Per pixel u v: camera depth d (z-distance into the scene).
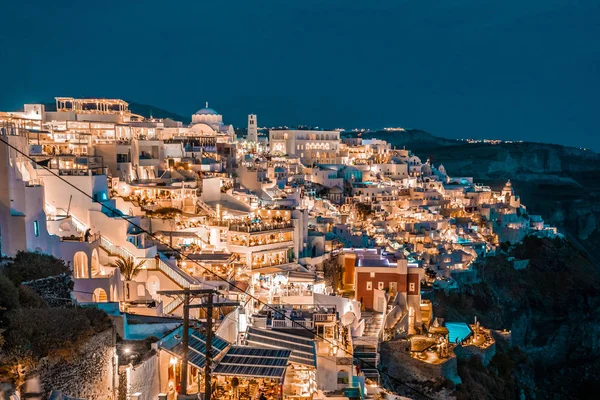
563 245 166.75
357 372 49.38
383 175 170.75
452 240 136.50
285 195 103.81
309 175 143.38
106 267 50.53
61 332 25.33
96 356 27.70
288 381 40.22
